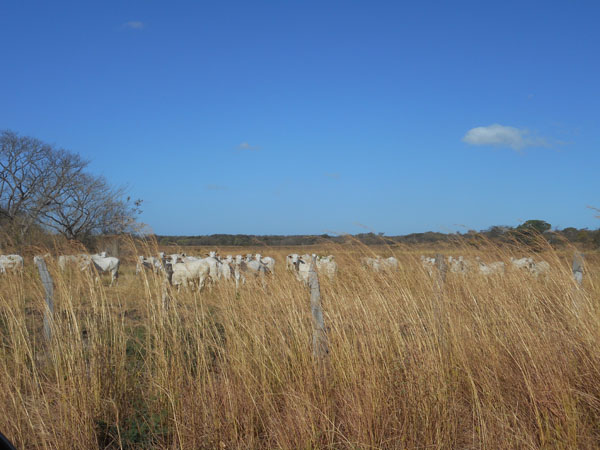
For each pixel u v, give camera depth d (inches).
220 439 185.5
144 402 214.2
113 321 236.2
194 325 229.1
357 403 190.1
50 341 217.3
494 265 286.7
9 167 985.5
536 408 180.2
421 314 234.2
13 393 199.8
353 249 250.8
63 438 179.5
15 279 243.3
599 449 175.6
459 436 191.6
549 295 257.4
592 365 206.4
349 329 223.6
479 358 216.2
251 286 248.8
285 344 224.4
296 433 185.3
